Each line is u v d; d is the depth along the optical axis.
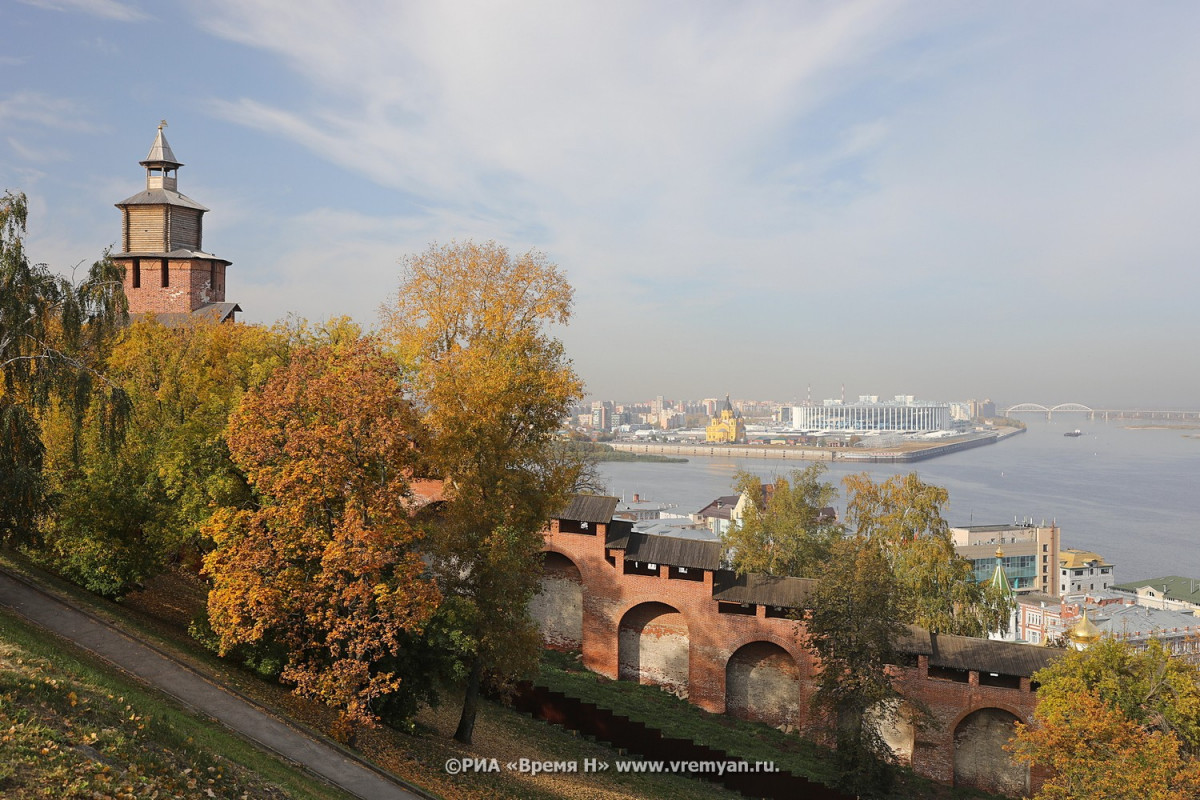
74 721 19.31
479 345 49.53
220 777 20.41
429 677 33.94
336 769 26.16
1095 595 123.56
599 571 52.66
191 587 44.94
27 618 30.30
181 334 50.22
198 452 34.84
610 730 42.53
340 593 28.61
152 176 74.56
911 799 43.34
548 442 47.00
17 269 29.48
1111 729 35.47
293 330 51.38
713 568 50.81
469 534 33.31
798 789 41.09
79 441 31.17
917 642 48.34
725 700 50.44
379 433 28.28
